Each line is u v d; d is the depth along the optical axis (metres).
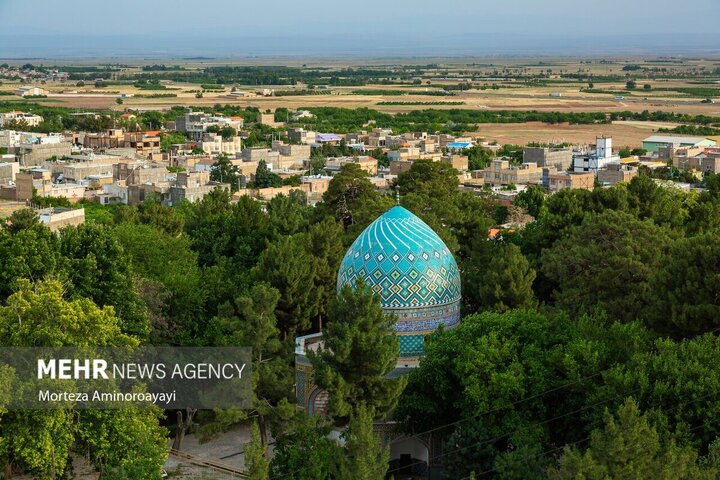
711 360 77.00
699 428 73.75
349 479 66.00
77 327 78.06
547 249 109.25
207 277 105.81
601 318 89.81
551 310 97.50
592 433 65.50
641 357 77.88
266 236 122.00
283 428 80.75
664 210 125.38
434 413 84.75
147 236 109.00
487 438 78.50
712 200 136.25
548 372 81.62
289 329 100.31
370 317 79.69
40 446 73.31
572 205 122.75
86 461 82.38
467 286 104.56
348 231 124.25
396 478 86.31
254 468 68.12
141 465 73.19
